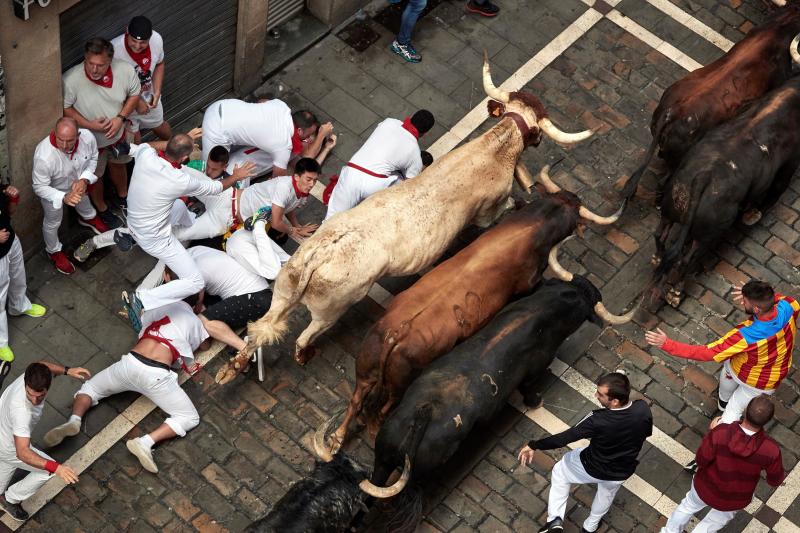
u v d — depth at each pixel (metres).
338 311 10.12
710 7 14.18
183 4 11.24
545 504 10.32
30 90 9.82
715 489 9.20
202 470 10.19
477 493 10.30
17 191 9.92
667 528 9.85
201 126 12.45
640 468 10.57
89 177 10.50
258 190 10.95
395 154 10.99
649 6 14.07
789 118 11.32
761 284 9.65
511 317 9.92
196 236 11.10
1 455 9.26
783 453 10.84
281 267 10.64
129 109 10.67
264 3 12.00
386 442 9.22
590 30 13.76
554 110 13.01
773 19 12.31
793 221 12.45
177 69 11.80
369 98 12.87
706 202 10.79
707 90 11.62
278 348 10.94
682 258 11.43
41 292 10.99
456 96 13.03
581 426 9.03
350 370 10.92
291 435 10.49
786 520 10.43
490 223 11.45
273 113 11.31
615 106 13.15
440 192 10.43
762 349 9.83
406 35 13.05
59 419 10.30
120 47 10.70
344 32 13.35
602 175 12.56
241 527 9.95
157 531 9.84
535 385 10.66
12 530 9.70
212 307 10.71
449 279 10.02
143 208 10.12
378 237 9.98
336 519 9.13
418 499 9.49
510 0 13.87
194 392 10.59
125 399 10.46
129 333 10.91
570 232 10.63
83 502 9.90
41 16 9.45
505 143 10.86
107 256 11.30
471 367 9.56
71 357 10.67
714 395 11.12
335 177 11.72
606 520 10.27
